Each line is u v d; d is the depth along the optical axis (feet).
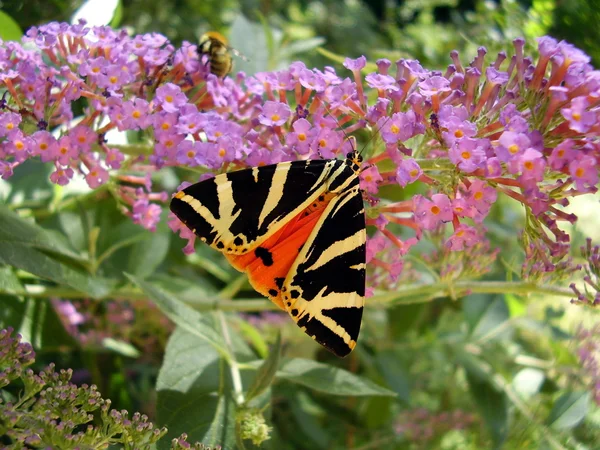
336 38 1.14
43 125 0.49
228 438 0.50
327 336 0.46
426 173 0.49
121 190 0.55
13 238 0.51
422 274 0.65
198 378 0.53
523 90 0.46
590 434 0.70
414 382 0.80
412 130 0.45
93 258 0.59
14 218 0.52
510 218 0.88
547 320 0.74
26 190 0.65
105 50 0.51
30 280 0.62
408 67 0.47
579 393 0.67
